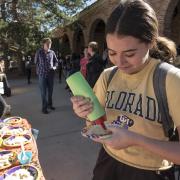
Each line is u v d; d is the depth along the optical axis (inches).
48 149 210.7
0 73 345.7
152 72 61.1
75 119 287.9
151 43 56.9
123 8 55.4
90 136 55.7
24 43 830.5
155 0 513.0
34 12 840.9
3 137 127.8
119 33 53.9
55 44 1094.4
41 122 283.6
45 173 174.7
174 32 703.7
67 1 836.6
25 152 107.9
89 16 865.5
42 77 314.3
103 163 68.5
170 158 54.6
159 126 60.8
